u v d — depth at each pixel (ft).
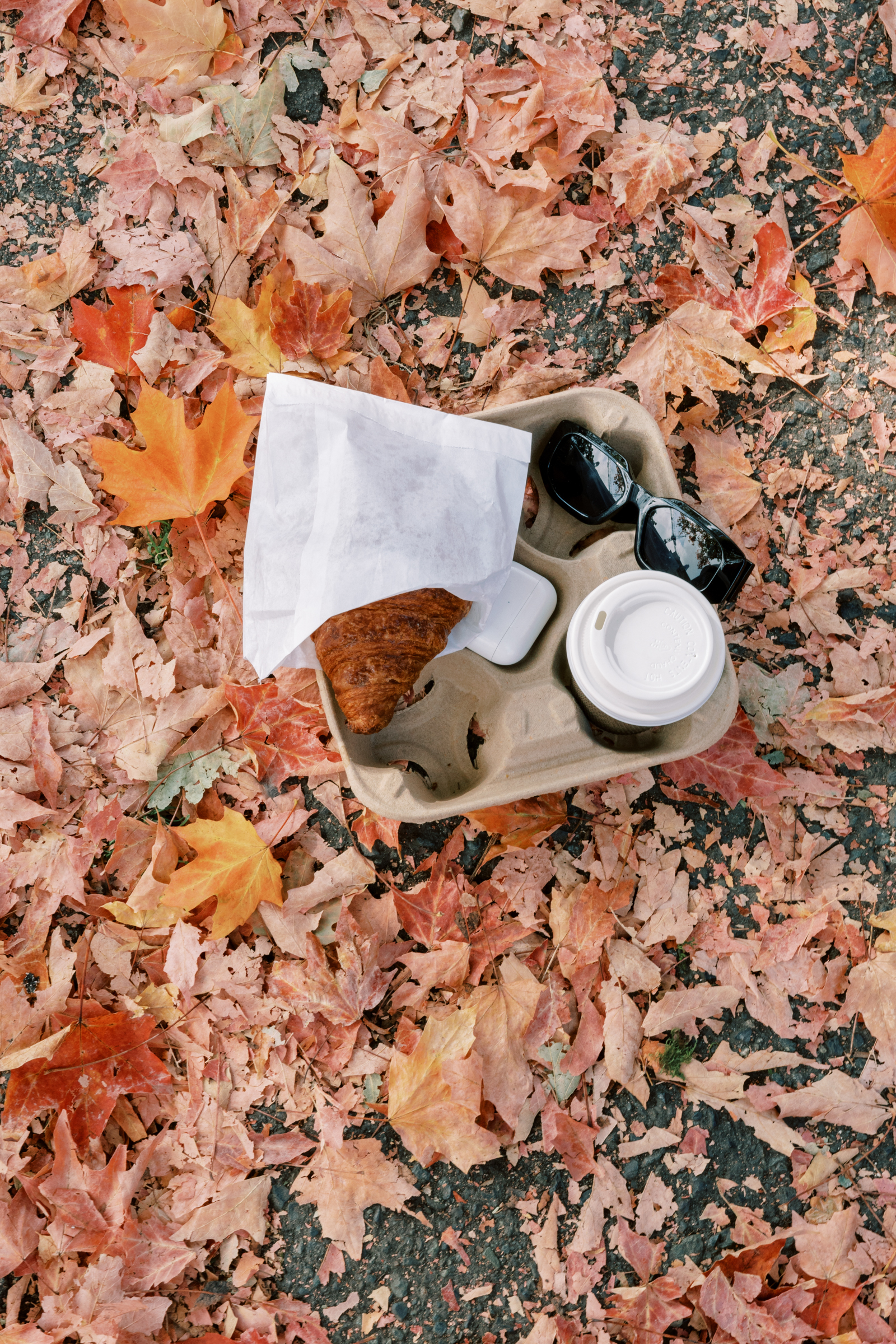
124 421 3.55
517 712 3.28
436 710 3.46
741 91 3.63
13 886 3.46
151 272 3.55
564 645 3.34
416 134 3.61
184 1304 3.43
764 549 3.58
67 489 3.52
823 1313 3.43
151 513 3.36
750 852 3.55
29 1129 3.44
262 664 3.21
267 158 3.58
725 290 3.55
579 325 3.60
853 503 3.59
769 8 3.63
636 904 3.52
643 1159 3.50
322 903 3.51
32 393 3.54
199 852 3.39
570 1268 3.47
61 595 3.54
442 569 3.11
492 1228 3.48
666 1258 3.48
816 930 3.49
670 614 3.20
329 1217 3.42
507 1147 3.49
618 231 3.61
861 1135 3.52
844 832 3.56
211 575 3.54
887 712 3.53
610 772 3.22
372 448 3.15
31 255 3.58
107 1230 3.36
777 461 3.60
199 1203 3.42
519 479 3.26
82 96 3.60
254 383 3.55
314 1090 3.47
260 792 3.51
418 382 3.58
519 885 3.51
